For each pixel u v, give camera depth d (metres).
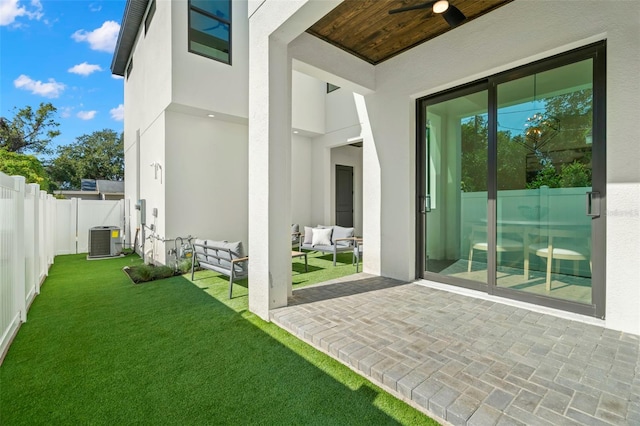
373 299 3.37
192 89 5.52
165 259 5.63
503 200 3.33
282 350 2.44
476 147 3.58
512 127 3.24
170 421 1.68
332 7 2.62
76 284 4.63
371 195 4.58
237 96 6.15
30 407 1.80
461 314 2.89
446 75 3.60
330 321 2.78
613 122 2.46
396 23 3.44
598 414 1.53
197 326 2.96
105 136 29.14
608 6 2.49
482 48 3.28
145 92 7.04
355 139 7.24
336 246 5.81
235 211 6.61
